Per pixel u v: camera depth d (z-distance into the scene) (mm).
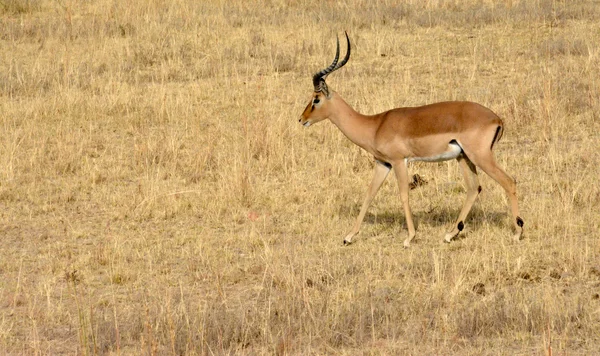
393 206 23984
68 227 23062
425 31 41812
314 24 43156
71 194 25141
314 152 28453
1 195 25094
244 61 38594
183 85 35875
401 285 18609
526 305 16906
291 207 24016
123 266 20203
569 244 20359
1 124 31234
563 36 39094
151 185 25203
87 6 48031
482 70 35969
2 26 43812
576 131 28906
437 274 18547
